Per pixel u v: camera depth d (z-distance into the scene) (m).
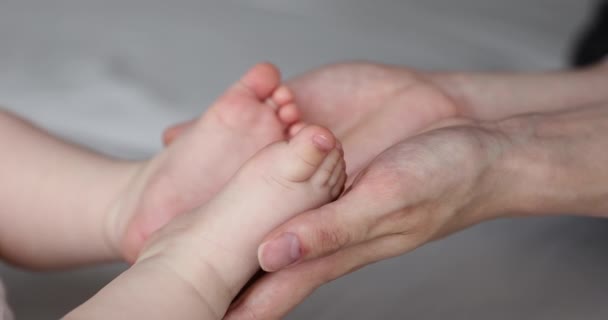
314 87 0.75
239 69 0.94
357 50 0.98
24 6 1.04
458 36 1.03
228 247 0.63
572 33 1.06
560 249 0.78
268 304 0.63
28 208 0.74
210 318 0.62
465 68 0.97
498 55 1.00
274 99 0.69
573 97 0.80
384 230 0.63
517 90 0.80
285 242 0.60
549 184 0.68
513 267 0.77
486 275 0.76
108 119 0.87
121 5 1.06
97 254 0.74
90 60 0.93
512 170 0.67
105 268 0.76
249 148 0.69
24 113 0.87
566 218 0.82
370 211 0.61
